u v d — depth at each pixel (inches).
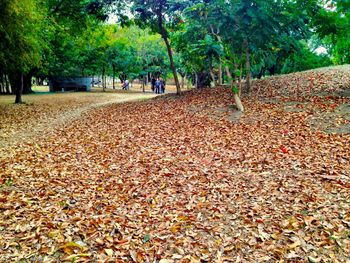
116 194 189.3
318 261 122.8
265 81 591.8
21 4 456.1
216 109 424.8
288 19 387.2
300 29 433.7
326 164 212.1
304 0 350.6
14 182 210.5
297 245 132.6
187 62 739.4
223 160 238.4
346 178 187.9
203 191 187.2
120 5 605.0
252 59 474.0
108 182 208.4
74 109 637.9
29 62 567.8
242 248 134.0
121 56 1387.8
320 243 132.6
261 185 190.7
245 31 365.1
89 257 130.1
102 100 854.5
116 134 344.8
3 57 530.6
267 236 140.4
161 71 1542.8
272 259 126.1
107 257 129.8
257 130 310.7
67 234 145.9
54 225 153.1
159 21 601.0
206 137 303.6
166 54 1448.1
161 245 137.8
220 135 306.5
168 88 1760.6
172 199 179.8
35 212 166.9
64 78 1339.8
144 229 150.2
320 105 367.2
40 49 607.5
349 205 158.7
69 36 834.2
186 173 216.4
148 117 427.8
